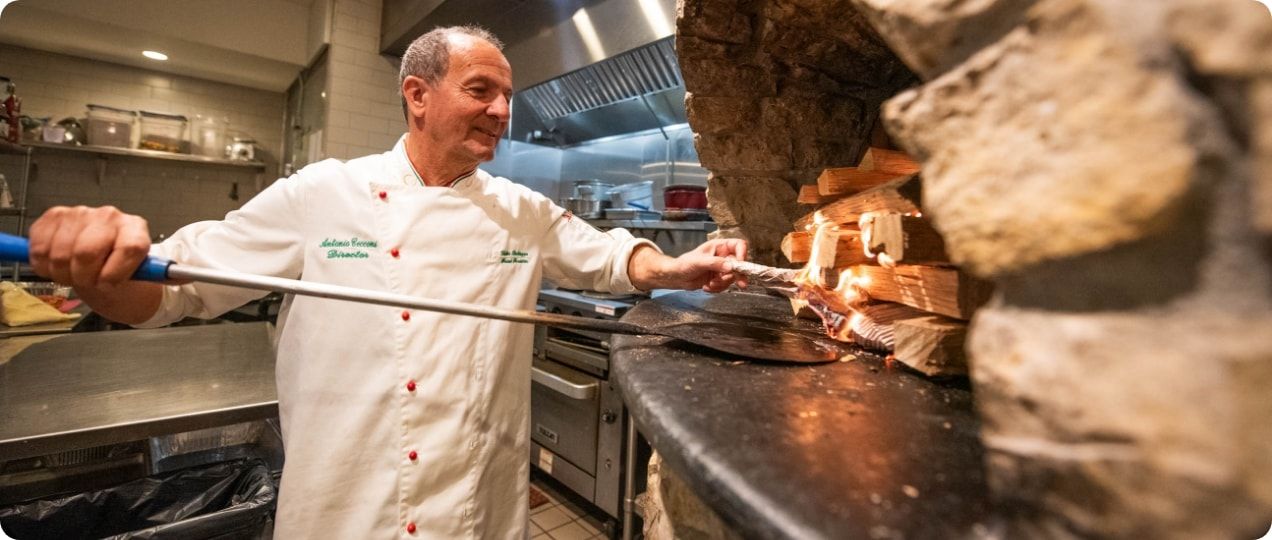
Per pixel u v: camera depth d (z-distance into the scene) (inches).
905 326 29.3
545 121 146.6
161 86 170.6
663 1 92.1
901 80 55.1
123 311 36.9
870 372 29.4
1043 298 14.7
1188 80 11.9
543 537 87.4
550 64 116.9
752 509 15.4
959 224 16.0
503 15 121.4
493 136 47.1
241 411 54.4
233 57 155.7
